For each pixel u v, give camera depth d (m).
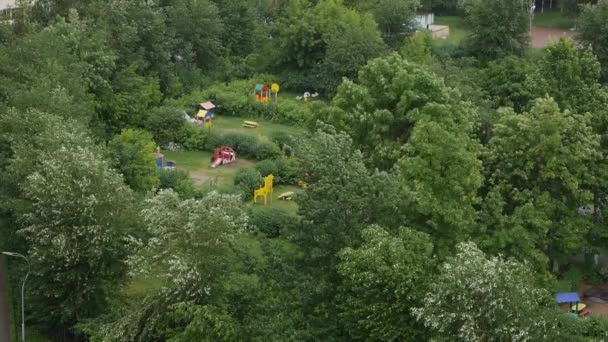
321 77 100.69
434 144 52.03
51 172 48.56
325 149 45.22
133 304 46.31
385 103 59.31
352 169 44.94
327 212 42.62
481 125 65.62
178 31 101.31
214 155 81.19
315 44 103.75
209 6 102.75
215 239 43.72
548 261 55.75
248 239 62.94
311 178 45.75
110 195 48.56
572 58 68.75
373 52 97.69
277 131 89.50
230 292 44.28
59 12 88.94
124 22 88.56
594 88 67.81
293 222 45.53
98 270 48.69
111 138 77.75
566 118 58.00
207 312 41.47
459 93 60.97
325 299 42.22
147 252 45.03
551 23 137.25
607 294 59.88
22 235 51.31
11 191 53.31
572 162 57.28
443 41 119.81
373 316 39.56
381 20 110.00
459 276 36.50
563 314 42.31
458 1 139.38
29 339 50.78
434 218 50.75
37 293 48.88
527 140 57.41
